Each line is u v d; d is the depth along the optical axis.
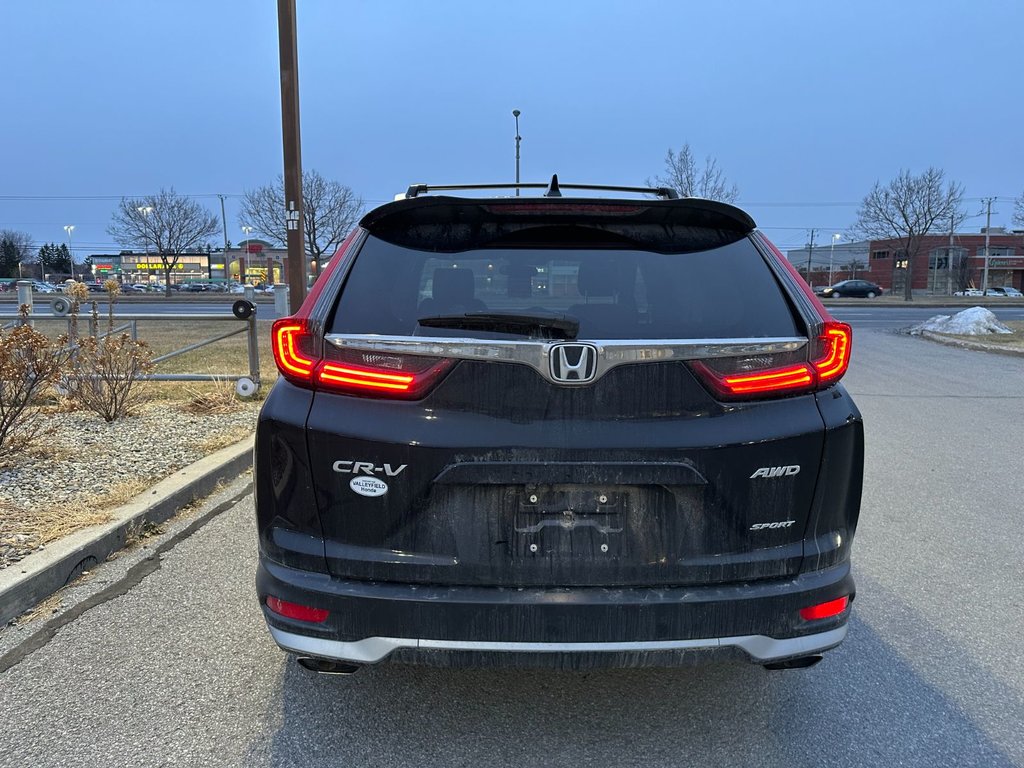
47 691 2.85
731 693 2.90
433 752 2.53
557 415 2.21
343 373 2.27
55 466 5.34
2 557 3.72
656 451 2.19
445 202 2.51
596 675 3.02
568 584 2.23
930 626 3.45
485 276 2.52
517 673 3.03
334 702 2.81
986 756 2.52
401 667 3.07
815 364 2.34
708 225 2.64
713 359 2.24
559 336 2.27
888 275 80.81
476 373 2.21
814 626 2.30
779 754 2.53
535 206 2.54
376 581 2.24
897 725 2.69
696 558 2.24
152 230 53.84
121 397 7.15
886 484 5.76
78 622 3.40
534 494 2.22
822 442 2.29
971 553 4.35
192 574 3.92
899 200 45.41
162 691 2.86
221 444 6.12
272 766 2.44
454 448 2.18
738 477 2.23
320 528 2.28
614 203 2.53
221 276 97.06
